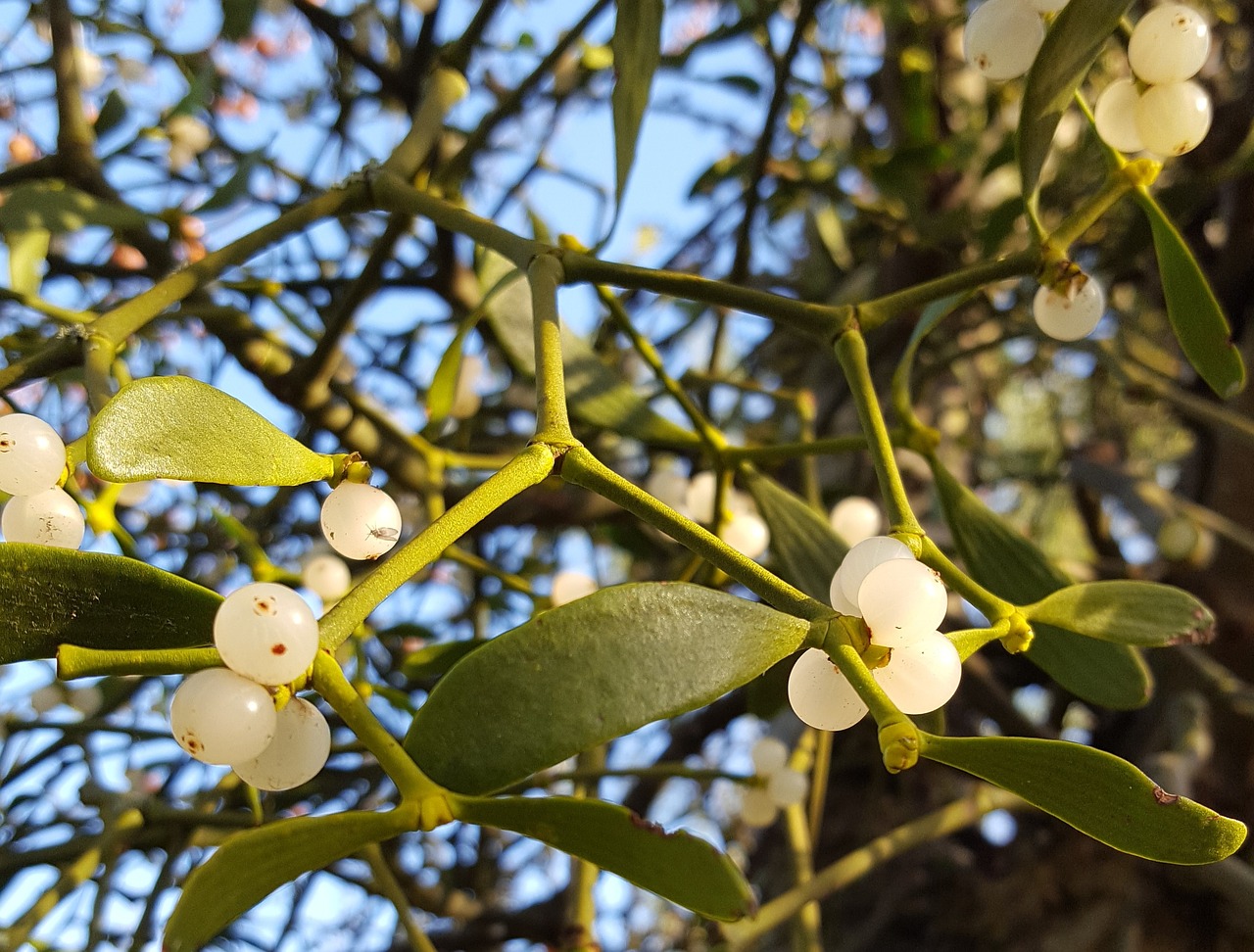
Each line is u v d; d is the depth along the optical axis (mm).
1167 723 426
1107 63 501
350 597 118
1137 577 496
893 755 110
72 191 272
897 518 149
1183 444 752
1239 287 512
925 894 486
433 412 252
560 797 107
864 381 178
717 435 265
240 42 404
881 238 595
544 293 185
